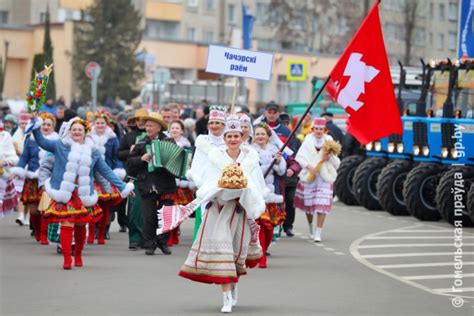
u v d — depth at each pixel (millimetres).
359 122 16844
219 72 17125
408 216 26234
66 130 15750
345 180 29109
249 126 16828
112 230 22000
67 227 15711
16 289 13914
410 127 25812
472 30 26141
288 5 86250
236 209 12562
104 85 66625
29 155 19453
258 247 12930
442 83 25328
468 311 12727
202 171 12891
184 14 86688
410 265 17094
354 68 16734
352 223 24328
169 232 18047
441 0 81062
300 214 26734
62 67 70312
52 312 12273
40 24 72438
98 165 16016
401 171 26109
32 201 19547
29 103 15758
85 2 80125
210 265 12328
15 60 73250
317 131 20547
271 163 16922
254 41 76500
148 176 17719
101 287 14156
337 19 87188
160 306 12750
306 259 17703
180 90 57781
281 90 78125
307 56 79312
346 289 14383
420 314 12461
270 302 13188
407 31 76188
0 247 18641
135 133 19500
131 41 67062
